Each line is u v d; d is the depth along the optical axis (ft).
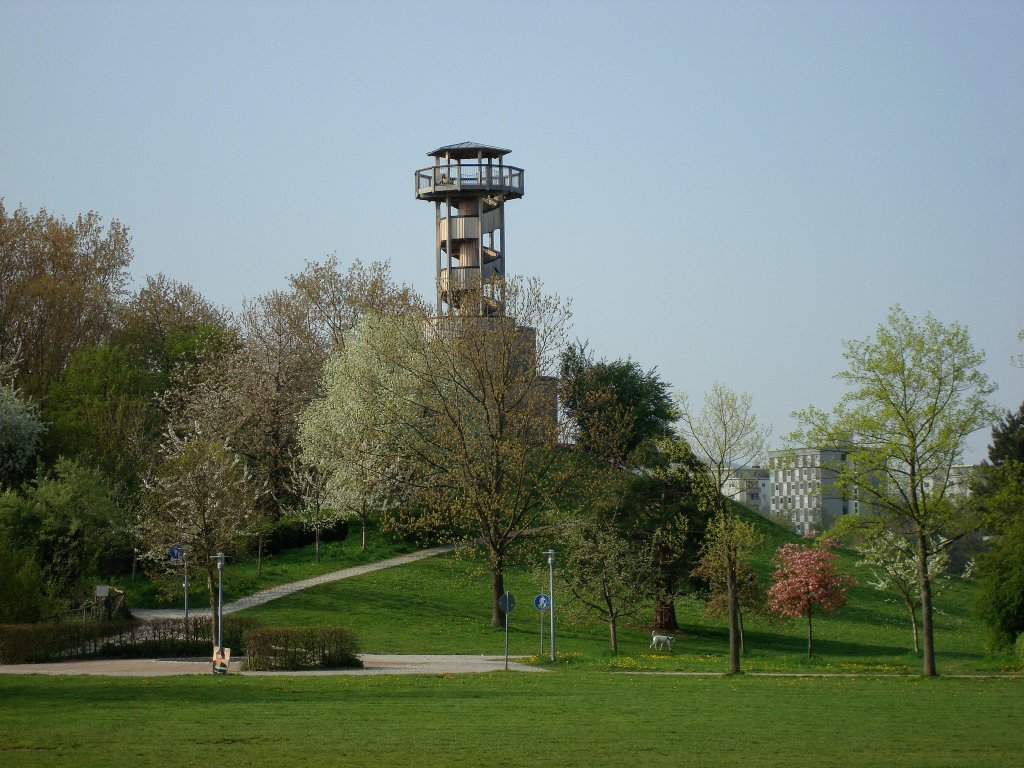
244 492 188.96
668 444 150.92
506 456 185.47
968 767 66.95
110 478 207.62
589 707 93.91
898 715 90.02
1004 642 146.51
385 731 78.48
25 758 65.72
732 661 133.39
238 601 186.70
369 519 251.19
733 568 137.49
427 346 206.08
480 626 179.52
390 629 172.76
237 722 81.82
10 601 144.25
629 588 169.17
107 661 138.10
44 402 241.76
